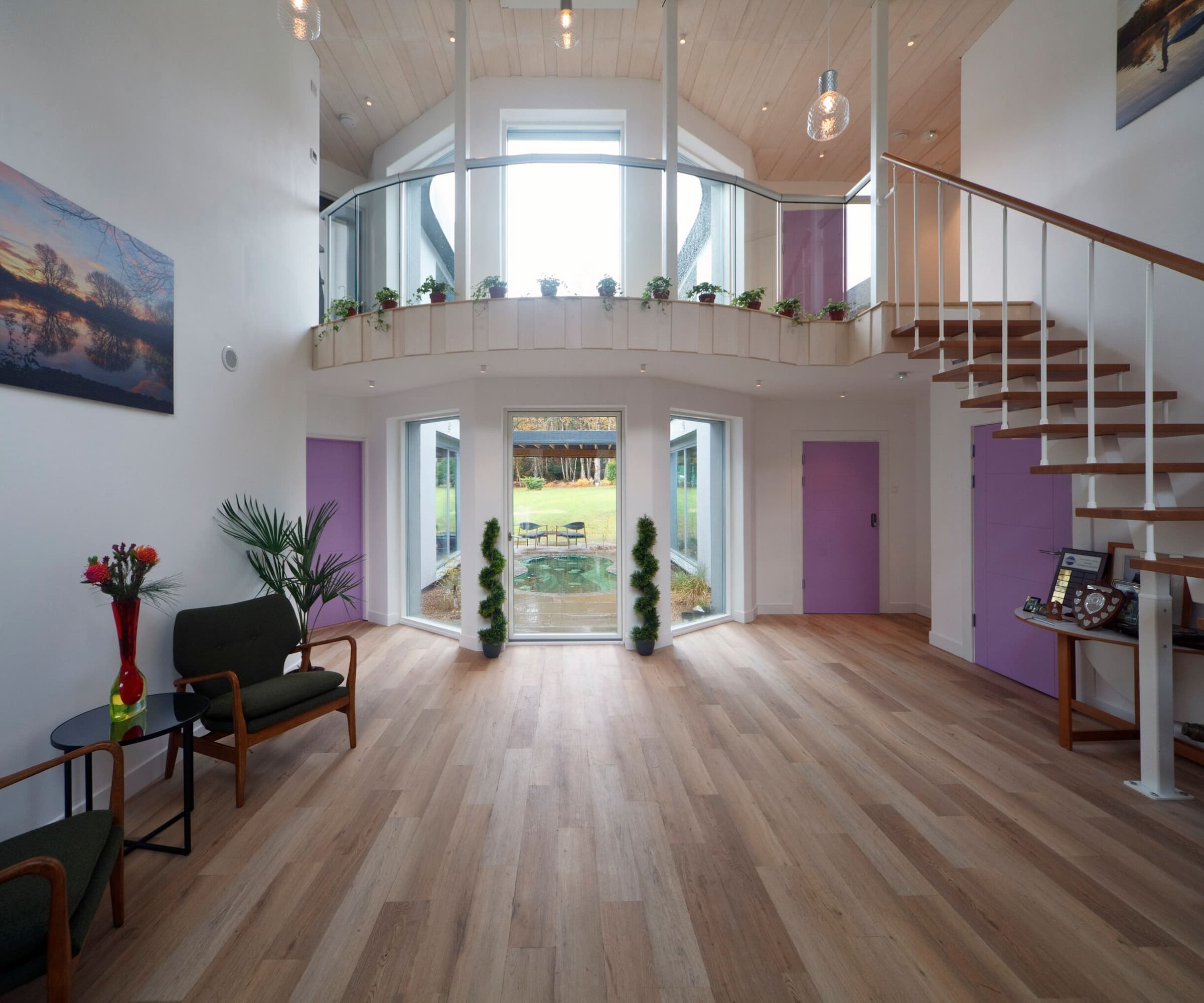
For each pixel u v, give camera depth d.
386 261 5.11
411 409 6.09
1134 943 1.89
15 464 2.27
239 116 3.88
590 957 1.84
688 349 4.39
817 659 5.16
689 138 6.55
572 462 5.57
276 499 4.31
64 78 2.49
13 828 2.26
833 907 2.06
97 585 2.33
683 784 2.97
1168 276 3.37
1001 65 4.89
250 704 2.86
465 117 4.75
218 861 2.34
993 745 3.42
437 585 6.29
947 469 5.32
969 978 1.75
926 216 7.25
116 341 2.77
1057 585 3.81
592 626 5.66
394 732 3.63
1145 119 3.55
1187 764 3.19
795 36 5.37
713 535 6.57
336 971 1.79
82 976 1.77
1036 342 3.70
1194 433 2.88
